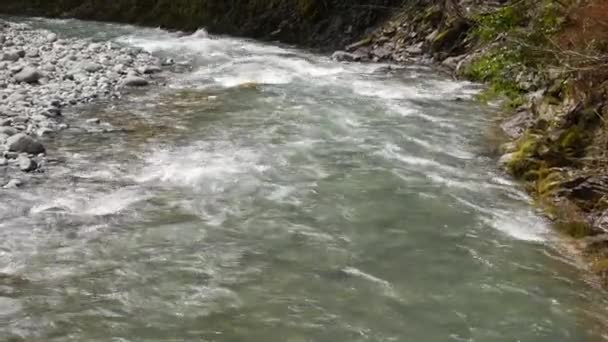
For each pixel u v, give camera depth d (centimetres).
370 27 1936
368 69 1568
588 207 727
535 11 1359
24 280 571
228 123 1072
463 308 545
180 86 1351
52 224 682
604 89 859
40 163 863
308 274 596
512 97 1233
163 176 829
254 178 827
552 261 630
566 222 703
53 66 1433
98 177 821
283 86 1353
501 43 1447
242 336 499
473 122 1098
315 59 1705
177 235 668
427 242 665
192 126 1055
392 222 709
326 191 789
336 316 529
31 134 986
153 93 1286
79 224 685
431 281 588
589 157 809
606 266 612
